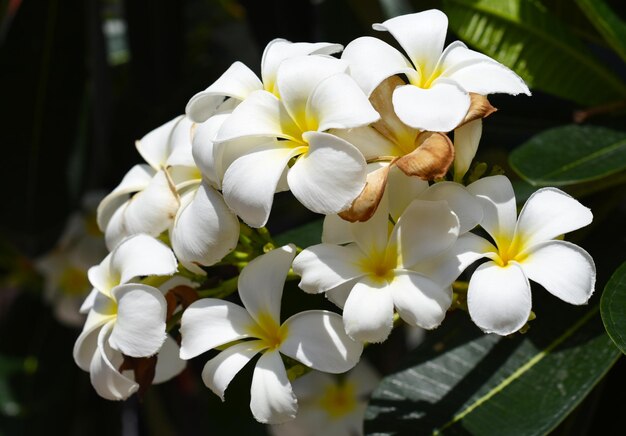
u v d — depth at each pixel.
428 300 0.57
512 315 0.56
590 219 0.59
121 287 0.62
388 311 0.57
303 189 0.57
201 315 0.61
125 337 0.61
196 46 1.17
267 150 0.59
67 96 0.94
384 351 0.98
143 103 1.07
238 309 0.61
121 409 1.10
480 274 0.58
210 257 0.61
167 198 0.63
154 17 1.07
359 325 0.57
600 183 0.72
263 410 0.59
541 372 0.68
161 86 1.07
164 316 0.62
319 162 0.57
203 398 1.05
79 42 0.94
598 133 0.73
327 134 0.57
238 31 1.15
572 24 0.79
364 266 0.59
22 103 0.93
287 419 0.59
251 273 0.61
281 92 0.60
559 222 0.59
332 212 0.57
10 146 0.93
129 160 1.04
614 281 0.63
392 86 0.60
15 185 0.93
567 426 0.71
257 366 0.59
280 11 0.95
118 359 0.65
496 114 0.85
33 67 0.93
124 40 1.25
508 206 0.59
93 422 1.09
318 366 0.59
